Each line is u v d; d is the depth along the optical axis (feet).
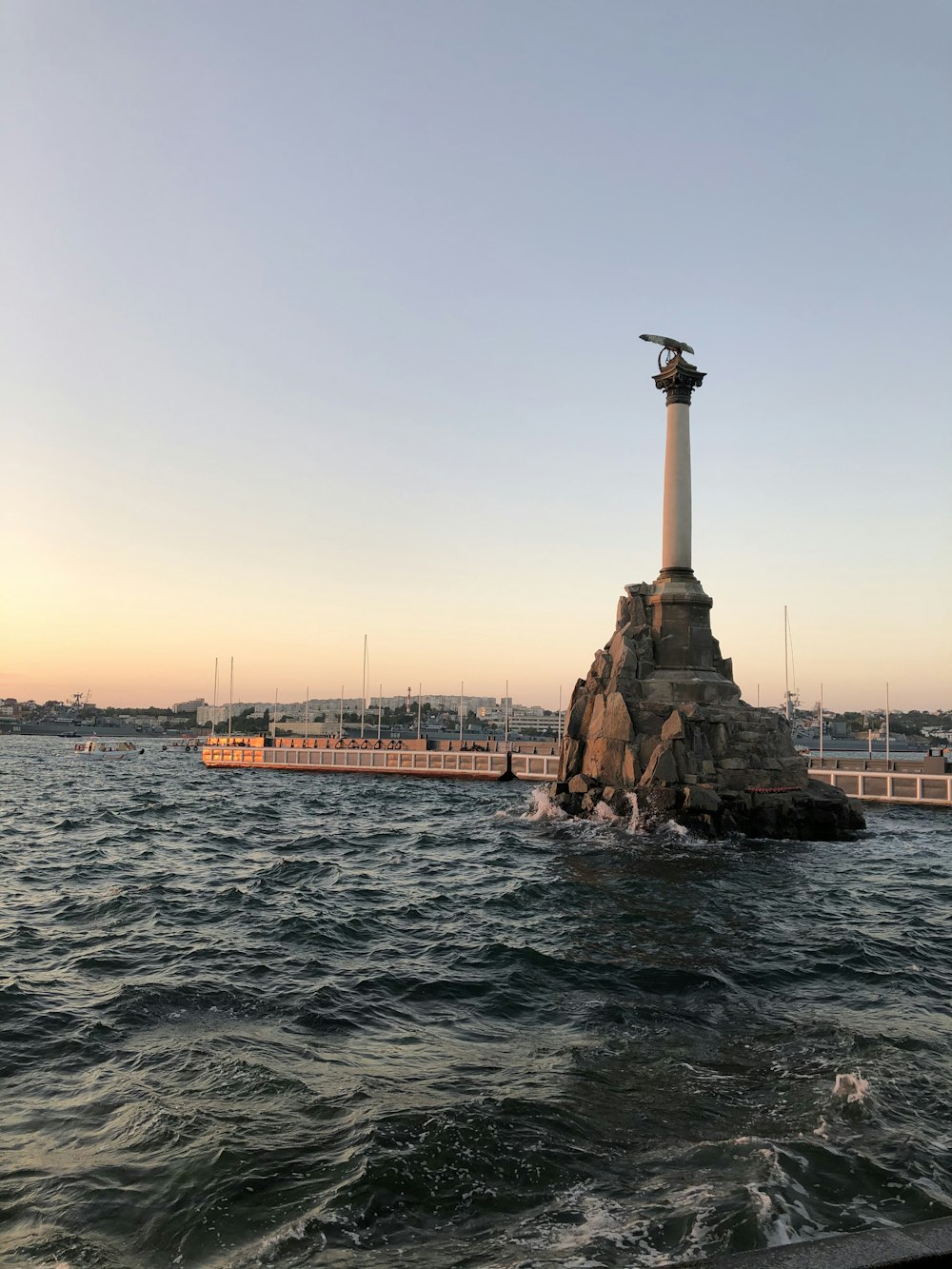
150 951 66.18
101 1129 37.27
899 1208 30.86
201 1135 36.63
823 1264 17.13
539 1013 53.67
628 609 166.20
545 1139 36.40
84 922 76.33
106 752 594.65
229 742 386.32
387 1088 41.65
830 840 141.59
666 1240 28.68
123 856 116.47
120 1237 29.35
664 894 92.94
